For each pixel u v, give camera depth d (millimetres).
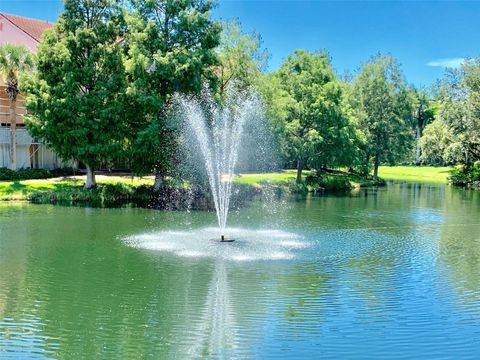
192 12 39250
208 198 39344
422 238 26766
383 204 41594
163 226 28391
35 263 20016
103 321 14281
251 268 19766
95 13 39531
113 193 38719
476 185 64000
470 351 12734
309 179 54062
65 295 16359
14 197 36938
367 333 13727
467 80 63062
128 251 22062
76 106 37281
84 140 37656
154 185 40594
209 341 13070
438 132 71688
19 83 38312
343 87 65750
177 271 19125
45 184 40250
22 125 51031
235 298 16250
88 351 12461
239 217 32594
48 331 13594
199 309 15242
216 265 20031
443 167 98625
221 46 44125
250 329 13891
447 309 15625
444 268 20406
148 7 39094
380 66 70812
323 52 60469
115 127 38188
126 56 40031
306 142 49719
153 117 39125
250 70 44250
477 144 64875
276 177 51688
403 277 18984
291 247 23609
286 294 16719
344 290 17297
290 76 53875
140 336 13336
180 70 37719
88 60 37781
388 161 72688
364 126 68438
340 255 22344
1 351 12398
